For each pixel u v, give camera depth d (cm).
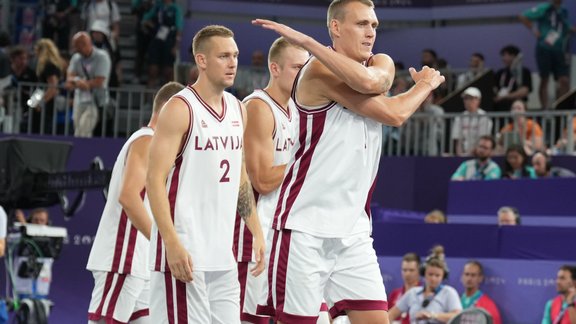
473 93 1399
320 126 485
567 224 1123
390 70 486
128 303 695
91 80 1420
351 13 484
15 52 1469
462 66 1964
